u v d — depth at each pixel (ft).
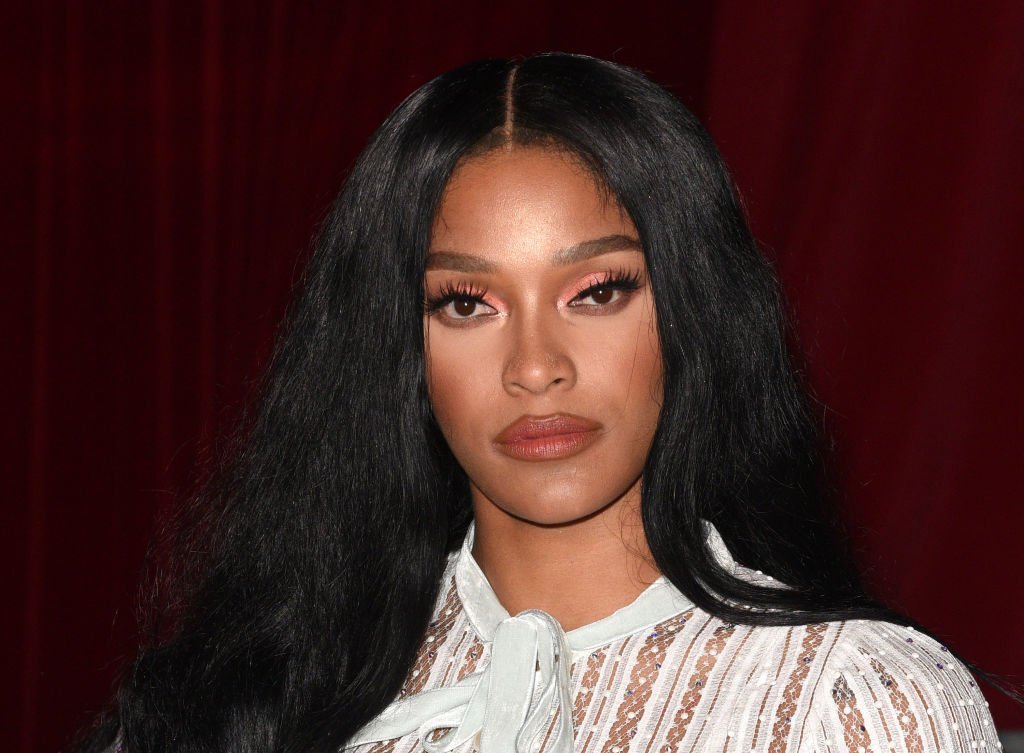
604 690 3.71
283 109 8.24
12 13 7.88
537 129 3.60
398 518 4.09
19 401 8.20
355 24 8.29
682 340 3.68
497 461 3.63
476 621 3.95
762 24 9.35
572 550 3.82
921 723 3.52
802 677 3.60
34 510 8.27
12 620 8.34
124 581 8.30
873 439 9.32
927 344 9.25
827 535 4.17
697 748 3.55
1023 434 9.09
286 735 4.11
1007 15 9.01
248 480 4.38
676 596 3.80
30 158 8.02
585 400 3.54
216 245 8.25
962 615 9.20
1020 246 9.07
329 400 4.14
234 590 4.33
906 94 9.23
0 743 8.33
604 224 3.56
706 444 3.78
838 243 9.37
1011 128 9.05
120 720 4.43
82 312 8.19
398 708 3.89
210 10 8.11
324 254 4.14
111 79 8.06
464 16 8.43
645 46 9.00
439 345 3.69
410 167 3.71
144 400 8.27
